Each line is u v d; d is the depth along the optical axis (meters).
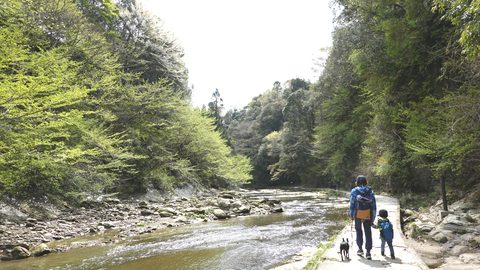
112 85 20.16
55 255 8.68
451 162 11.66
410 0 15.02
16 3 13.45
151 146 24.83
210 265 7.72
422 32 15.19
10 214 12.78
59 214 14.62
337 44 29.42
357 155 30.12
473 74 10.79
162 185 24.78
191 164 31.42
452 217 10.48
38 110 8.39
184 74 36.41
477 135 10.50
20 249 8.55
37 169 12.90
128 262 7.98
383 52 18.41
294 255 8.53
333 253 7.08
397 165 19.61
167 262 7.98
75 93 9.16
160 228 12.66
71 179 16.34
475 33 6.46
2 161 9.85
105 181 18.27
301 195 32.16
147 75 31.70
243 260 8.12
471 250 7.97
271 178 61.94
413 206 16.64
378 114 19.55
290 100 53.38
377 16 19.08
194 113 31.33
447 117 11.46
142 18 31.16
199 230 12.21
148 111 24.92
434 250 8.37
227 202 18.42
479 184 12.95
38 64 10.94
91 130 17.28
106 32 25.62
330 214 16.06
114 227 12.73
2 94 7.39
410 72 17.09
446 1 7.76
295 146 51.34
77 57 19.33
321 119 39.38
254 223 13.76
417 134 13.97
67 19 18.92
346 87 30.38
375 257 6.62
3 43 9.82
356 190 6.65
